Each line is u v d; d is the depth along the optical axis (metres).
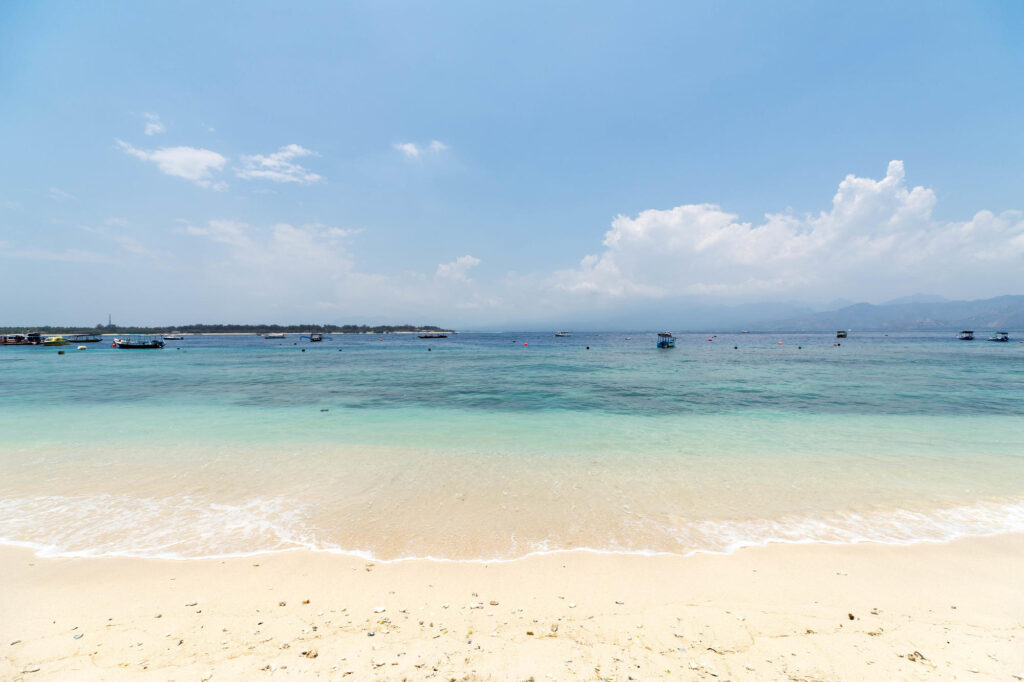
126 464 11.80
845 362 49.19
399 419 18.11
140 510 8.84
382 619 5.39
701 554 7.19
